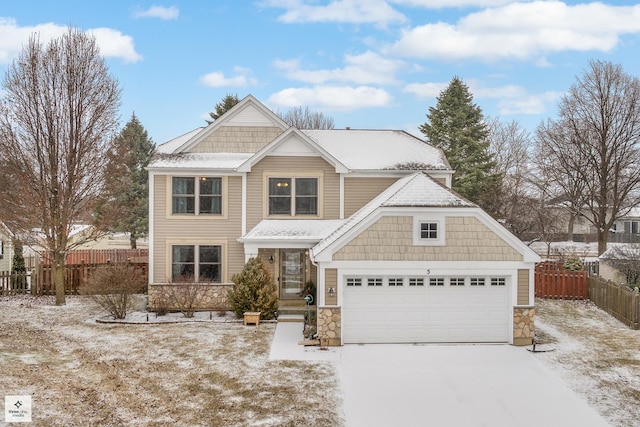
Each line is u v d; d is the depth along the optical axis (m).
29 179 19.66
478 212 14.73
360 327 14.94
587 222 49.44
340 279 14.73
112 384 11.08
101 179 20.88
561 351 14.05
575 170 32.28
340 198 19.84
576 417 9.98
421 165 20.14
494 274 14.91
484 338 15.02
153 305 18.92
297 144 19.73
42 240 21.14
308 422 9.60
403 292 14.97
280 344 14.62
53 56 19.66
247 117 20.84
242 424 9.41
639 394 11.04
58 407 9.59
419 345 14.78
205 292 19.08
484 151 41.97
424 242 14.77
